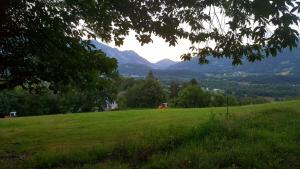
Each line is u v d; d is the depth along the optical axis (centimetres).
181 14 1177
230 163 849
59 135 1591
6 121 2448
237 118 1572
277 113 1870
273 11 856
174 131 1153
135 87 11619
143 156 962
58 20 1127
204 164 832
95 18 1191
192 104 10412
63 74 1218
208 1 1051
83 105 7612
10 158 1112
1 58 1143
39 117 2811
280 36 897
